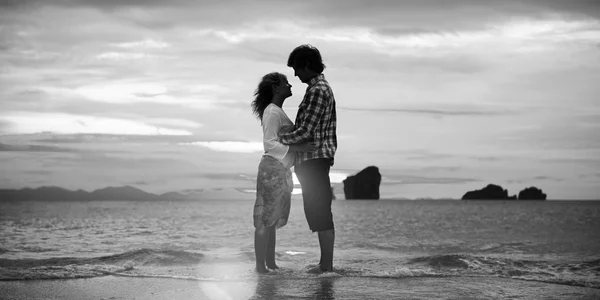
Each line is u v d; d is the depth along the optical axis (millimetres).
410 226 22188
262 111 4504
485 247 9906
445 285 3729
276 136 4281
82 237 11273
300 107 4250
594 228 21281
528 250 9391
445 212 53969
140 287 3598
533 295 3391
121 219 26766
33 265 4742
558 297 3334
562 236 15453
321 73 4309
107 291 3443
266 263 4562
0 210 50625
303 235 11914
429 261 5090
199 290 3488
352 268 4598
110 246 8469
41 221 23219
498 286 3713
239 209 62562
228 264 4980
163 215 35844
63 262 4918
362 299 3189
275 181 4246
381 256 6766
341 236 14125
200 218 29422
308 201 4285
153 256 5250
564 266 4812
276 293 3377
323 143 4242
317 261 5461
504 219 33625
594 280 3982
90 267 4445
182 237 11484
